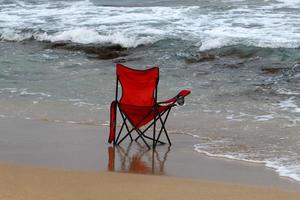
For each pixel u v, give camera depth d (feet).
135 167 53.98
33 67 105.50
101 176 47.19
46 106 79.46
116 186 44.16
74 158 56.85
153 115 61.52
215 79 92.27
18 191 41.78
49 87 90.43
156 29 128.26
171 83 90.38
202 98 80.94
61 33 130.31
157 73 61.98
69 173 47.57
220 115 72.49
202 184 45.34
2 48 125.59
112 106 61.72
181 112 74.13
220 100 79.77
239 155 57.31
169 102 61.26
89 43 123.44
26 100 83.05
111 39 122.31
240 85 87.86
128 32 126.52
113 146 61.31
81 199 40.63
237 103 78.13
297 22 128.16
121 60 109.70
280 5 146.51
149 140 63.31
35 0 178.19
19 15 155.74
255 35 117.60
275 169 52.70
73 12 156.25
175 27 129.29
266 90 84.48
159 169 53.31
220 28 125.59
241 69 98.63
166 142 62.49
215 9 145.79
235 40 113.19
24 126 69.92
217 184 45.44
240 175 51.13
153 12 147.95
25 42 131.34
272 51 106.73
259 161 55.26
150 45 118.01
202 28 126.93
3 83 93.56
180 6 152.56
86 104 80.02
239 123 68.80
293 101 78.43
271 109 74.64
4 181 44.42
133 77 62.64
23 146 61.41
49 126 69.67
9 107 79.41
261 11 140.67
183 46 114.62
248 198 41.93
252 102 78.43
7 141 63.46
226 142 61.93
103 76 97.09
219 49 110.83
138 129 62.39
